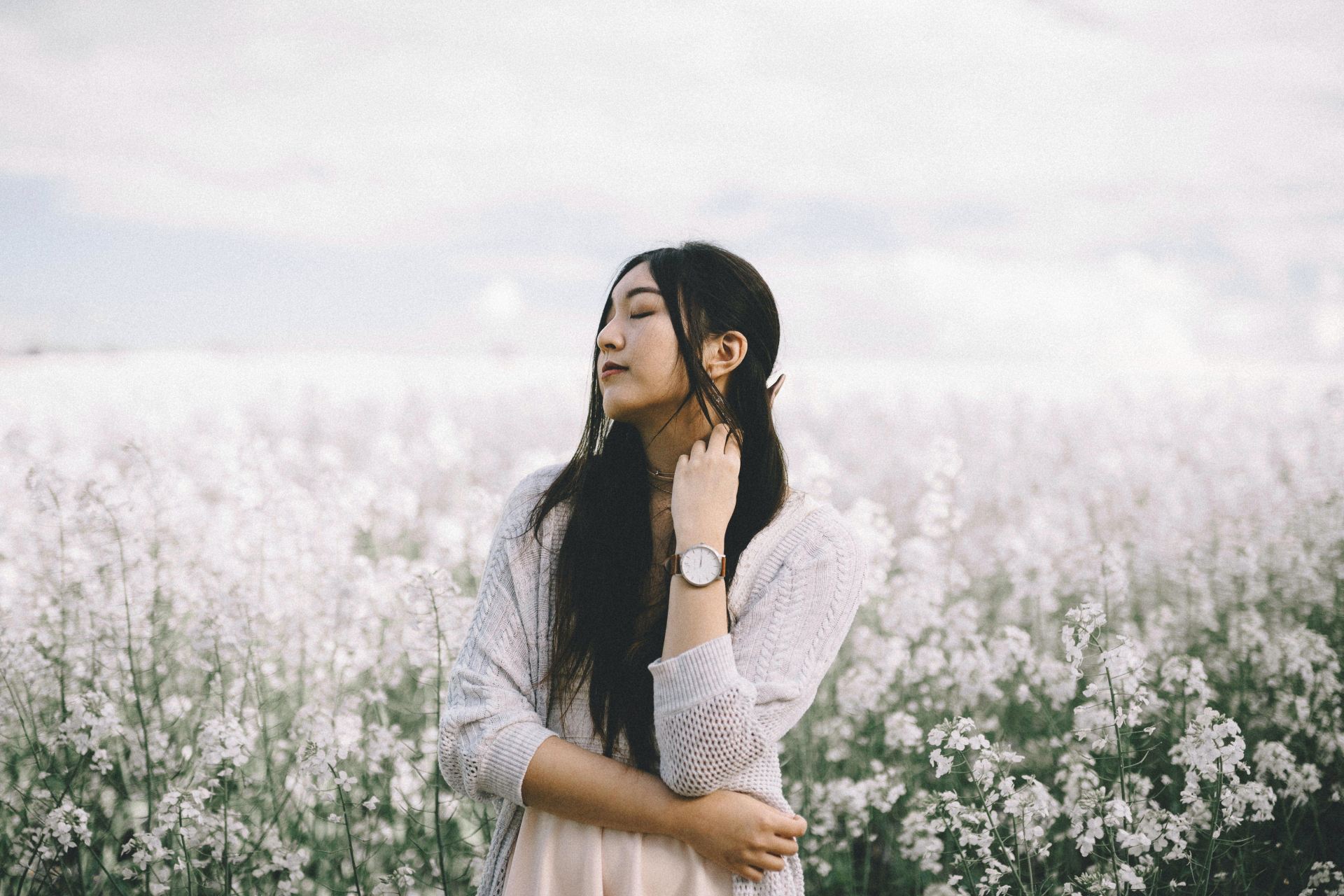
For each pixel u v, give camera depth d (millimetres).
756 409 1872
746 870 1646
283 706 3781
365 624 3635
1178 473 6152
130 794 3213
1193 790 2510
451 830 3168
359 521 4484
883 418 8430
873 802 3264
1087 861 3197
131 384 9672
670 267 1811
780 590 1783
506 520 1928
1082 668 3818
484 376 11203
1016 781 3480
